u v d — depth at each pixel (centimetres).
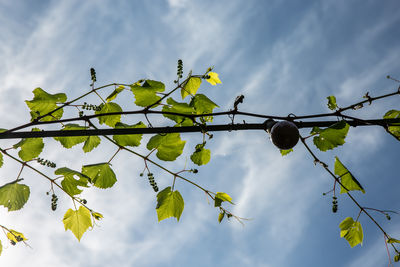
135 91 176
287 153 179
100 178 180
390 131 171
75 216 181
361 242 180
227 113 168
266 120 168
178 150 178
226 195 177
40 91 176
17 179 172
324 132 172
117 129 166
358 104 171
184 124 177
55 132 165
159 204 178
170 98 177
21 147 176
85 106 176
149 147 177
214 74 180
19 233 179
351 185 177
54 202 176
